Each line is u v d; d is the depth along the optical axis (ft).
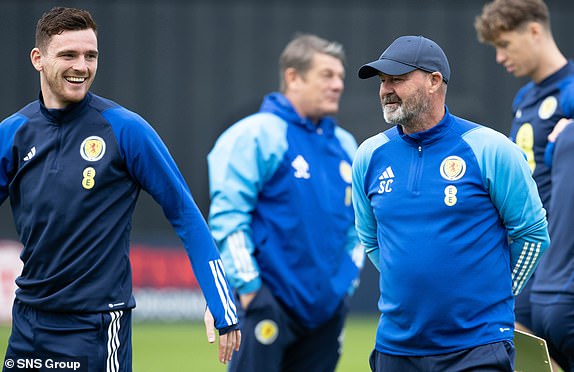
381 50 153.58
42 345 47.80
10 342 48.91
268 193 65.82
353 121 153.69
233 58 152.35
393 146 49.06
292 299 65.16
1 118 149.07
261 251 65.26
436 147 47.83
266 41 152.46
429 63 47.52
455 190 46.96
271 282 65.00
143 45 151.12
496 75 154.40
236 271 63.72
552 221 60.95
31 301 47.91
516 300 66.08
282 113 67.10
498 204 47.37
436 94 47.93
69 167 47.80
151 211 148.77
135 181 49.06
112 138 48.03
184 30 151.74
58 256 47.60
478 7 153.79
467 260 46.78
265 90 152.87
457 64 154.20
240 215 64.39
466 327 46.78
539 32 65.21
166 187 48.78
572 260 59.88
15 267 139.03
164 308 142.00
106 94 150.82
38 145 48.26
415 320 47.42
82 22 47.55
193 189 152.46
